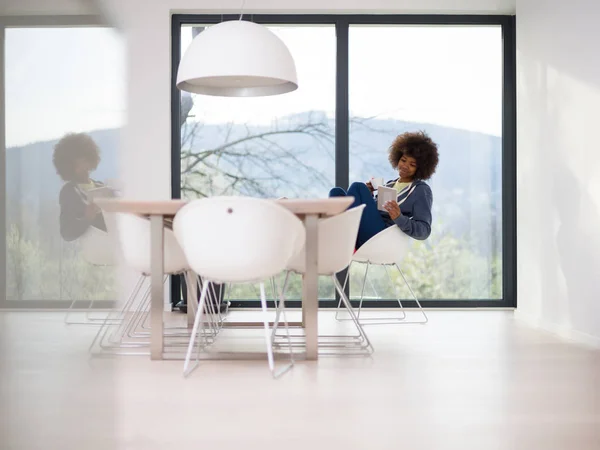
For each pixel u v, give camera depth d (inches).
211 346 164.6
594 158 170.4
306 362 142.1
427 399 105.4
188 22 252.8
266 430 85.9
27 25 22.8
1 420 22.8
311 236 145.4
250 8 246.2
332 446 78.6
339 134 255.4
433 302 254.5
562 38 191.6
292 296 253.6
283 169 257.3
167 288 247.9
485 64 258.4
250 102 257.8
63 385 26.0
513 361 143.2
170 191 247.3
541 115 208.5
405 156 219.0
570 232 185.5
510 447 78.9
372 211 207.6
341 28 254.7
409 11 248.7
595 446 79.6
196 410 97.3
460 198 257.3
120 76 29.7
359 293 254.1
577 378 123.8
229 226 127.7
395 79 257.8
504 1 248.1
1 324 22.3
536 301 212.5
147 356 149.4
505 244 256.2
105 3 28.2
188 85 177.9
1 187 21.7
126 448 77.2
